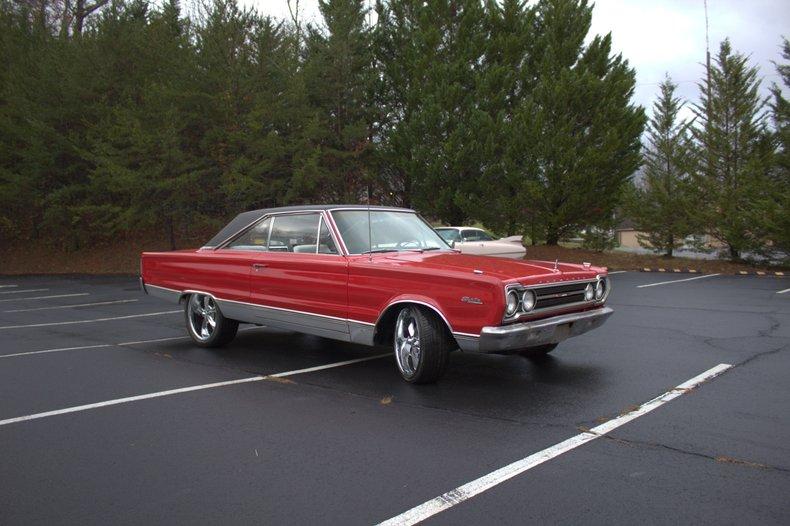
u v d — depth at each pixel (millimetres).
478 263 5480
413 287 5211
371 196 21797
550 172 18172
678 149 19094
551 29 19172
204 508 3168
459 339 4957
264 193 19484
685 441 3982
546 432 4211
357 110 20734
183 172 18953
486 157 18844
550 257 19453
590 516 3004
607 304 10680
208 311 7285
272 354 6949
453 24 20172
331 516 3055
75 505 3221
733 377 5551
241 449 3998
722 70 18516
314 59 20297
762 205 16609
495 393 5180
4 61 22141
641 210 19422
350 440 4133
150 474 3615
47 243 23594
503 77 19250
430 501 3199
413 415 4641
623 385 5359
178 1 25281
